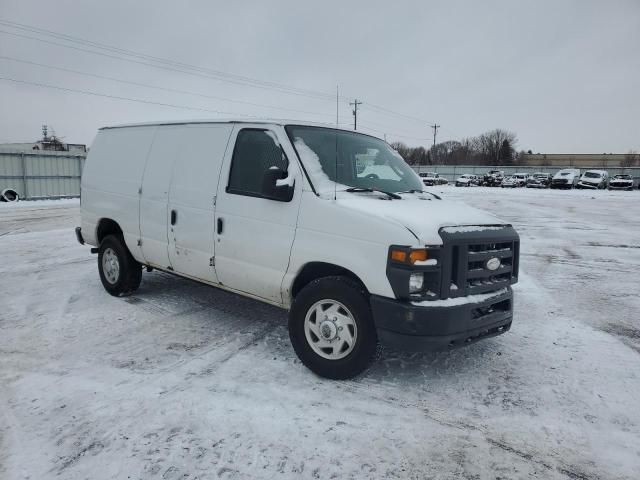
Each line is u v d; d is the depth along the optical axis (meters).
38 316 5.37
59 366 4.07
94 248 6.43
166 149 5.30
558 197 31.47
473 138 104.69
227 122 4.70
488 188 48.72
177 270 5.18
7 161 22.70
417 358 4.34
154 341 4.64
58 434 3.07
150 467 2.76
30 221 14.66
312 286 3.87
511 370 4.15
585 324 5.46
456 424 3.28
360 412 3.39
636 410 3.52
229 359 4.23
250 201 4.30
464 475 2.75
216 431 3.12
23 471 2.71
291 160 4.07
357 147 4.72
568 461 2.90
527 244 11.47
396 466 2.82
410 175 5.08
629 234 13.30
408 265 3.38
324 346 3.85
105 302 5.91
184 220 4.93
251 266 4.32
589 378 4.04
